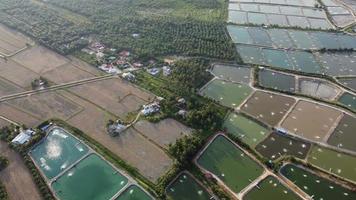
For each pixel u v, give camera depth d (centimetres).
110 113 11556
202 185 9381
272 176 9656
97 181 9538
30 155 10219
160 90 12419
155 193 9162
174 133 10825
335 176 9694
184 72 13012
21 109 11738
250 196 9169
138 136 10731
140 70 13438
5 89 12556
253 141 10700
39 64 13788
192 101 11794
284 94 12581
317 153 10388
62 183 9500
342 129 11200
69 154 10256
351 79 13575
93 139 10650
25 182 9462
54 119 11331
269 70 13838
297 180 9581
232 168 9844
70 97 12200
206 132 10838
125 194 9206
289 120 11462
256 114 11638
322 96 12681
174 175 9550
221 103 12069
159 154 10181
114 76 13125
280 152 10369
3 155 10175
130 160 10025
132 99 12088
